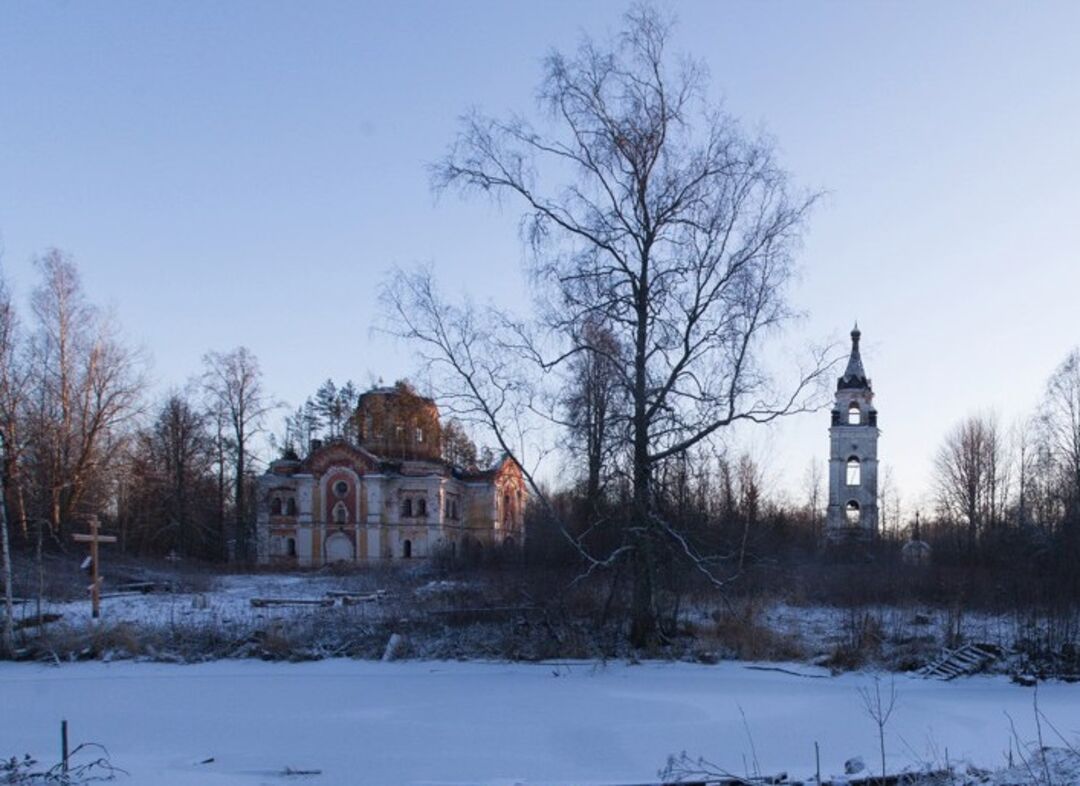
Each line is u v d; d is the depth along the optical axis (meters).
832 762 15.71
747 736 17.62
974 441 76.81
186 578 48.16
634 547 27.00
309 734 17.81
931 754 16.03
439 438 32.06
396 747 16.81
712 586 32.84
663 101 26.28
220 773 15.00
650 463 26.77
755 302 25.73
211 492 73.06
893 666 25.53
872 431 76.94
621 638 28.00
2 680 23.39
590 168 26.34
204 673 24.42
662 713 19.58
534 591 31.16
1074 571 35.38
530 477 27.36
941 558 52.78
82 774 14.69
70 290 52.47
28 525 50.94
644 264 26.53
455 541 70.69
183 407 69.69
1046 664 25.09
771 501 56.12
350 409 94.19
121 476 58.97
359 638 27.91
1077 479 50.22
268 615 31.83
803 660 26.39
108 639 26.92
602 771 15.23
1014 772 12.98
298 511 71.94
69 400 51.94
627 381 26.41
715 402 26.12
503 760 15.95
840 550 57.78
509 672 24.58
